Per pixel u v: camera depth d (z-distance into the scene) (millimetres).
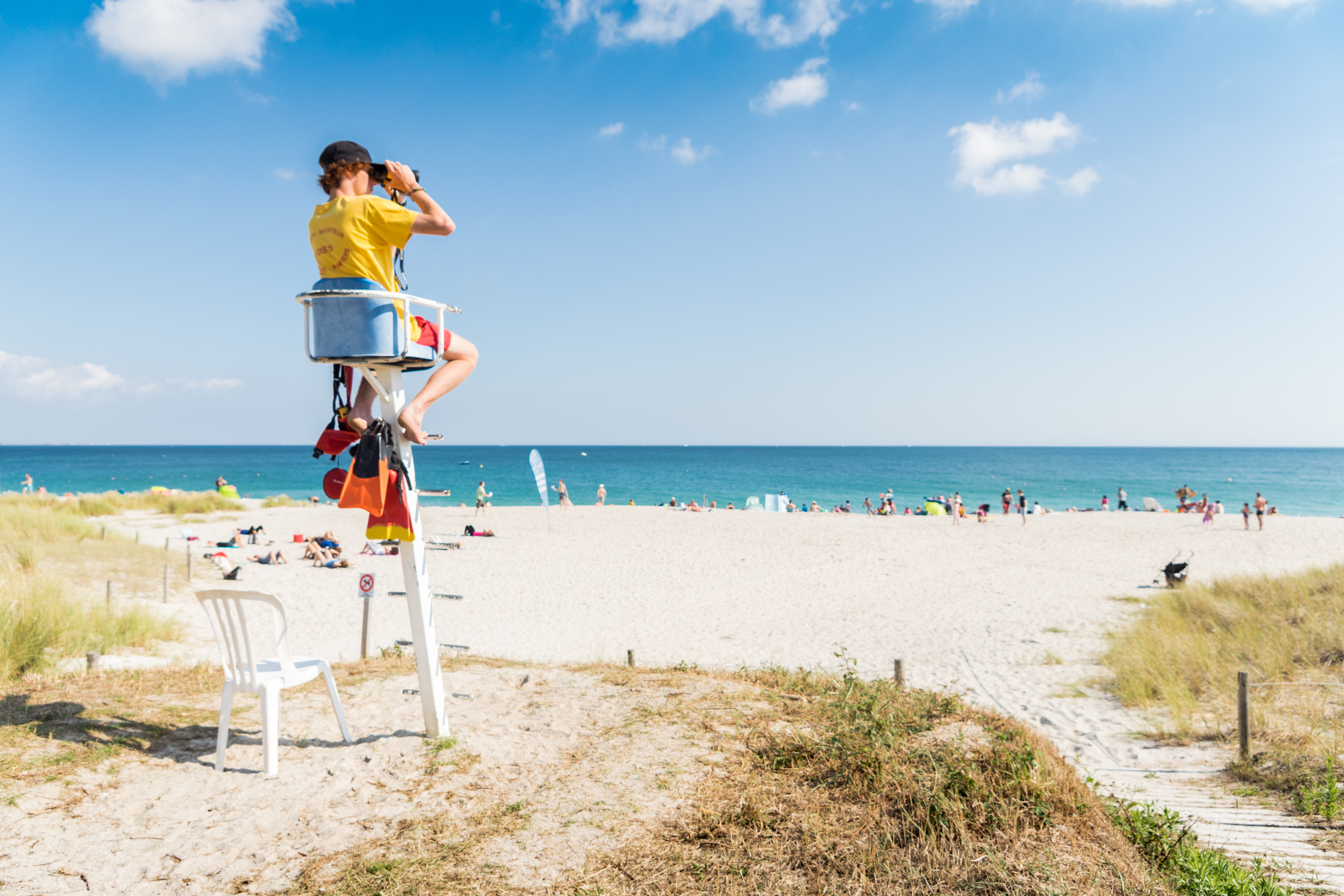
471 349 4027
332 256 3402
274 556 20500
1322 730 7531
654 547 26297
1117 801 4723
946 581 20062
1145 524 35688
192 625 12016
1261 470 123375
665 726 4770
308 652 11711
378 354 3387
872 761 3959
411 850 3131
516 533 30375
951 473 110125
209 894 2762
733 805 3598
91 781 3596
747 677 6797
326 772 3926
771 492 74188
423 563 4285
